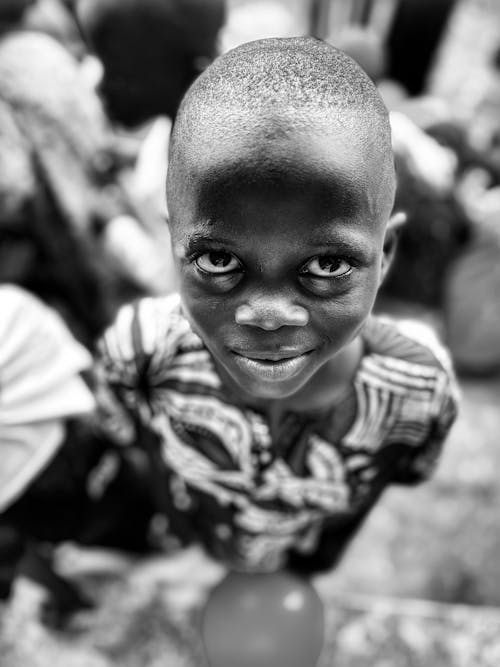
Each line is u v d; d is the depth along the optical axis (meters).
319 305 0.60
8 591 1.33
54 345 1.04
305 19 3.13
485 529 1.86
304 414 0.88
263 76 0.56
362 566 1.78
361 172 0.55
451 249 2.19
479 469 2.01
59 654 1.40
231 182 0.54
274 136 0.53
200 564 1.63
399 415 0.90
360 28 2.69
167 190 0.62
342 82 0.58
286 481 0.96
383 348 0.86
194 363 0.88
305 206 0.54
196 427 0.93
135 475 1.40
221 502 1.04
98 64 1.46
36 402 1.01
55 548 1.52
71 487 1.26
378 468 1.00
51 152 1.23
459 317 2.26
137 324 0.90
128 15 1.30
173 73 1.39
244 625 1.13
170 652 1.40
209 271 0.60
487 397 2.27
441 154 1.96
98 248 1.31
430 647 1.37
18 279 1.28
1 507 1.08
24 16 1.35
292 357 0.64
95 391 1.16
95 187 1.31
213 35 1.38
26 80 1.22
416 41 2.72
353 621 1.42
